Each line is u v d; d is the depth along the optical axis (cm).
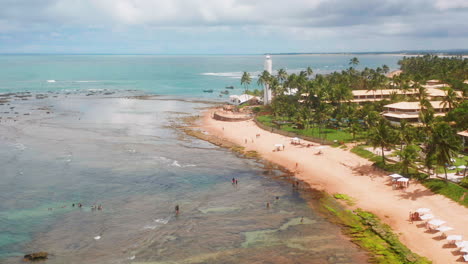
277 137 12012
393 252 5009
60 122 14912
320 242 5391
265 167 9100
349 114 12225
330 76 19812
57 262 5000
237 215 6406
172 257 5084
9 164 9419
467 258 4597
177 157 10056
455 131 9181
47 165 9356
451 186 6606
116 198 7262
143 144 11456
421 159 8025
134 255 5156
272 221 6138
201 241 5516
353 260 4881
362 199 6806
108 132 13150
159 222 6188
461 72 18888
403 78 16825
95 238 5656
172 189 7712
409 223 5756
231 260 4975
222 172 8775
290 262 4888
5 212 6619
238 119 15100
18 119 15425
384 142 8094
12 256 5166
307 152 10044
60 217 6412
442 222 5400
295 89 19275
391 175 7200
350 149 9731
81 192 7588
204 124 14650
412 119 11144
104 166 9269
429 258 4784
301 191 7431
